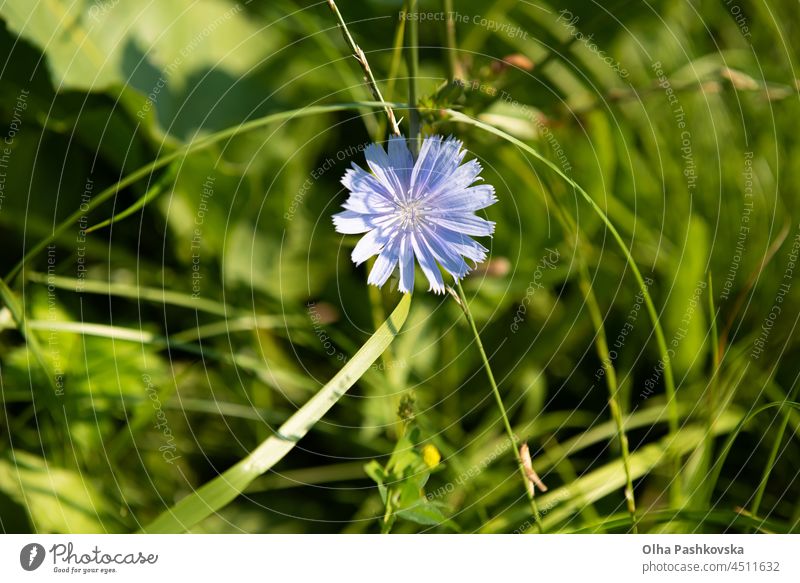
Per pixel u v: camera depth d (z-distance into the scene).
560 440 0.59
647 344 0.59
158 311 0.59
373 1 0.61
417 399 0.58
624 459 0.54
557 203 0.58
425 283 0.60
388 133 0.60
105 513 0.55
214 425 0.59
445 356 0.59
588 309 0.60
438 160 0.53
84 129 0.59
